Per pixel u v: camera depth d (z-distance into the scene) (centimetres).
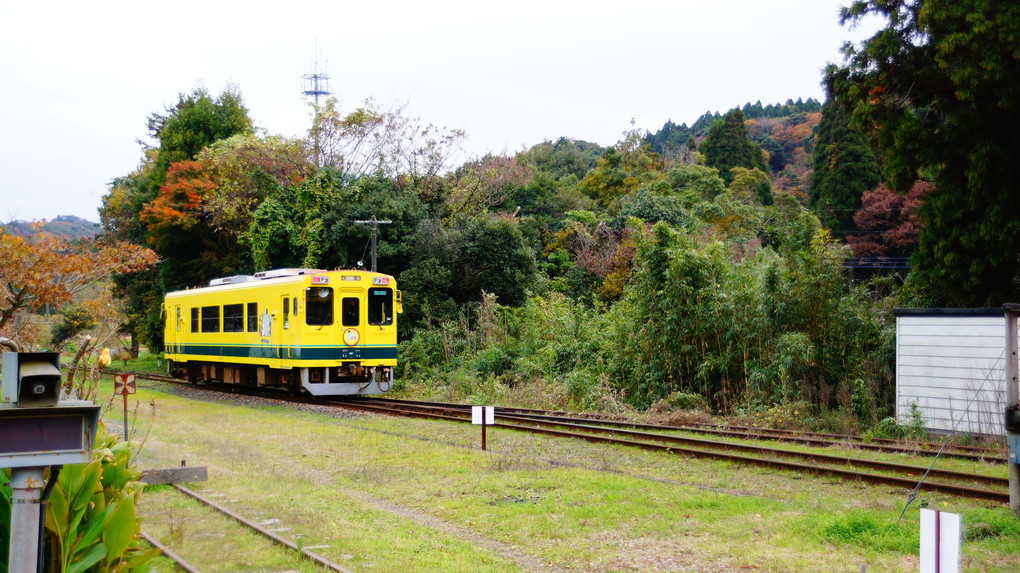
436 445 1366
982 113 1530
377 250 3003
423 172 3678
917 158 1620
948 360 1496
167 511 884
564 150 6034
